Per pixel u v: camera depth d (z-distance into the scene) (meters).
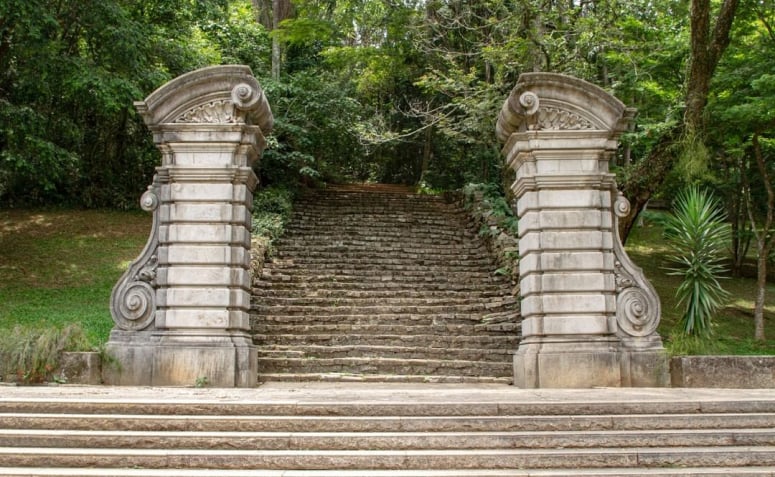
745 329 17.20
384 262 17.98
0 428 7.09
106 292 16.45
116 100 18.05
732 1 14.58
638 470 6.42
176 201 10.98
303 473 6.33
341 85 25.48
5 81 18.95
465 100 18.16
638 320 10.96
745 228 22.75
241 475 6.24
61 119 20.20
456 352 13.13
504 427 7.20
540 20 17.25
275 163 23.47
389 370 12.62
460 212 22.53
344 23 24.89
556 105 11.27
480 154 23.97
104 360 10.46
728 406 7.65
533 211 11.23
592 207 11.16
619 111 11.16
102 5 17.33
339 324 14.45
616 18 18.02
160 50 20.98
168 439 6.82
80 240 20.27
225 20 24.53
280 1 27.02
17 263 18.23
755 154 18.45
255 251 16.70
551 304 10.95
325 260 17.92
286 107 23.23
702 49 14.66
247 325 11.20
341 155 27.52
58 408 7.42
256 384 10.98
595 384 10.64
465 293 16.08
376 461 6.54
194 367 10.46
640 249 24.06
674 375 10.66
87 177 23.55
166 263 10.87
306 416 7.37
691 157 14.85
